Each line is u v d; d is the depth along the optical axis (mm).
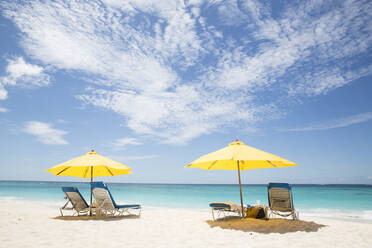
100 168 7230
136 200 18172
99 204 6188
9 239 4008
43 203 12898
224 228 5066
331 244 3996
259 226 5066
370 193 30500
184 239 4238
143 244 3887
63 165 5840
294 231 4785
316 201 18047
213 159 4969
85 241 3977
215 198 21078
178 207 13164
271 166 6090
